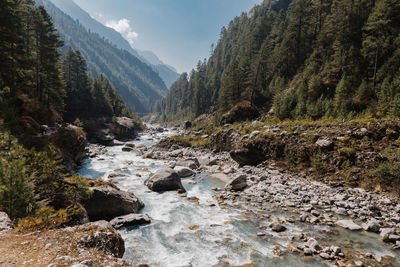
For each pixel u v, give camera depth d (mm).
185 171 27609
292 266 9609
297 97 44219
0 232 6551
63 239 6289
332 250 10648
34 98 36219
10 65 26484
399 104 25641
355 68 37281
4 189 8180
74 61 70938
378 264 9664
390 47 35031
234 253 10633
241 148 30688
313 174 23359
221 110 68688
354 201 16984
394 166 17859
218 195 19844
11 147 10625
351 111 32438
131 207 15359
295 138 27109
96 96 80312
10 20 25734
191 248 11070
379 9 37062
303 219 14281
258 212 15773
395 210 15164
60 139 29734
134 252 10609
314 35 60188
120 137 76062
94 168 30906
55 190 11328
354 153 21516
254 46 86812
